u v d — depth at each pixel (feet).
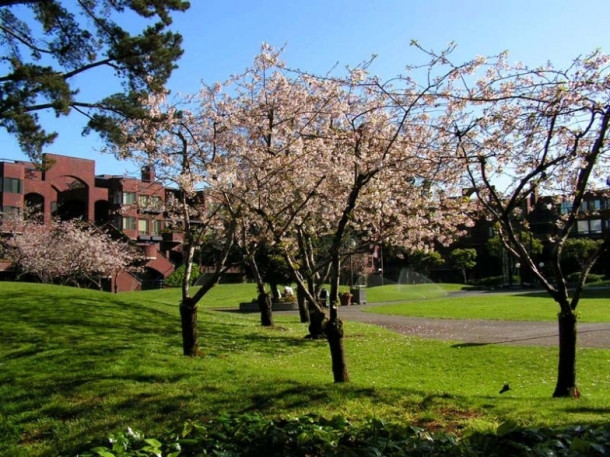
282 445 15.28
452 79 27.30
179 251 210.59
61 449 19.61
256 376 29.45
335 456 14.05
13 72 45.03
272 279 99.60
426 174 32.04
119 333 45.21
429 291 152.05
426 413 22.80
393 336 58.44
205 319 67.56
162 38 50.26
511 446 14.33
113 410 23.25
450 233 48.26
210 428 18.34
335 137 33.63
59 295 61.16
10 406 23.88
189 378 28.40
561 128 26.50
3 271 148.05
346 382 28.99
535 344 50.16
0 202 162.81
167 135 41.75
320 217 43.75
